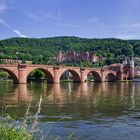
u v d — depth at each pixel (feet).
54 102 228.43
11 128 41.86
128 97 279.08
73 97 277.23
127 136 109.19
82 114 162.61
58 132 112.06
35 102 225.76
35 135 65.87
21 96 279.08
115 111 175.73
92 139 104.17
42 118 145.28
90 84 596.70
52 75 603.67
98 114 163.02
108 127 125.29
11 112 163.22
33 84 538.88
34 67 551.18
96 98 267.39
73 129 119.34
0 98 256.52
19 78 518.37
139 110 180.65
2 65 484.74
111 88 448.24
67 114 161.68
